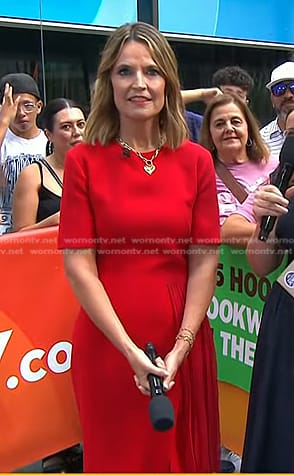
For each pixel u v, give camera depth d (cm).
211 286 187
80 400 193
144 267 180
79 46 548
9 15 513
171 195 178
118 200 175
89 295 175
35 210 288
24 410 235
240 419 249
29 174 289
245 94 396
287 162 187
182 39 588
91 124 180
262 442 196
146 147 181
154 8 559
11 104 339
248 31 627
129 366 182
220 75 396
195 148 186
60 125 289
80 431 251
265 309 198
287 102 338
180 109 183
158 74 175
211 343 196
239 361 245
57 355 240
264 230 191
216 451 201
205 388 195
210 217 186
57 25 536
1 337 225
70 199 178
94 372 186
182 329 180
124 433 188
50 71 538
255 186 274
